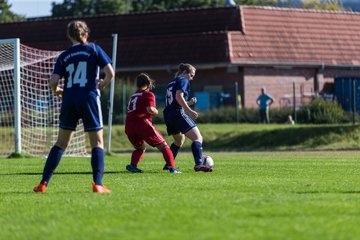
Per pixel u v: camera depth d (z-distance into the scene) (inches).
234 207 785.6
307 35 4318.4
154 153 2625.5
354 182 1107.3
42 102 2529.5
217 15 4274.1
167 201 845.2
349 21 4534.9
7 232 691.4
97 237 641.6
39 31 4594.0
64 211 795.4
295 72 4202.8
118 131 3120.1
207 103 3978.8
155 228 673.6
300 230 648.4
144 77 1386.6
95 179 972.6
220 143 3024.1
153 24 4394.7
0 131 2962.6
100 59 960.9
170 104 1391.5
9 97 2982.3
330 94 4109.3
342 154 2330.2
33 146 2482.8
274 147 2901.1
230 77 4067.4
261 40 4156.0
